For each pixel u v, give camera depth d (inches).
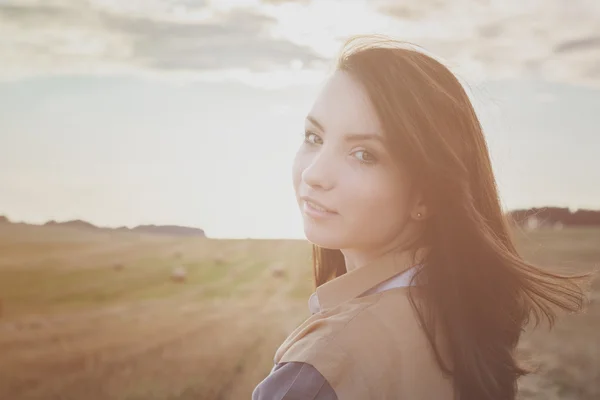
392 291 32.4
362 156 31.6
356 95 31.5
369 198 31.3
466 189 32.0
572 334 427.2
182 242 1049.5
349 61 32.7
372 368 29.1
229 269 911.0
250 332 666.8
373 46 34.2
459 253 32.6
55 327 694.5
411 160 31.0
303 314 737.6
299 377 28.8
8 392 520.7
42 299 786.2
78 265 901.8
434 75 33.3
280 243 952.3
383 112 30.8
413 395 30.0
